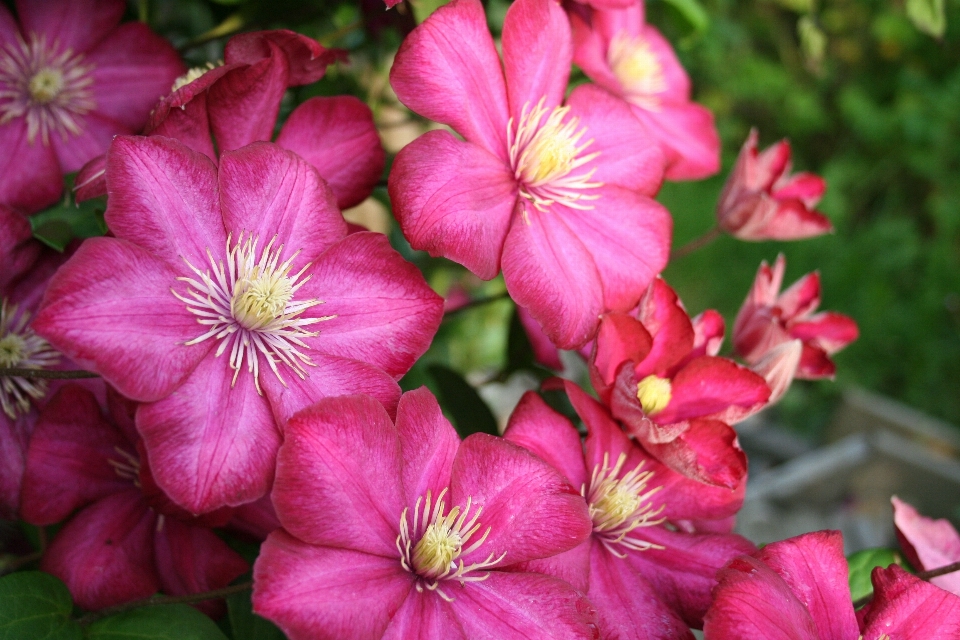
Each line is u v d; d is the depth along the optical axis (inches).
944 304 77.5
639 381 21.0
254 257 19.3
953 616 19.5
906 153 87.0
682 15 27.7
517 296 20.2
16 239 20.3
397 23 24.7
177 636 19.1
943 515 55.4
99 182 19.3
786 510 56.7
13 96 21.9
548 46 21.4
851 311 75.9
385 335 19.6
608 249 21.5
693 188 80.6
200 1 25.6
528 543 19.2
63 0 22.2
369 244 19.7
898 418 62.9
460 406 24.1
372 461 18.5
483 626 18.7
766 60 89.4
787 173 25.5
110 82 22.5
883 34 86.8
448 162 20.1
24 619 18.7
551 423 20.3
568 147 21.2
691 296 73.5
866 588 22.3
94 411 20.1
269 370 18.9
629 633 19.6
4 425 20.3
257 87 20.0
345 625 17.8
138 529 20.1
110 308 18.1
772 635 18.3
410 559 18.8
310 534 17.9
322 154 21.0
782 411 70.8
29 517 19.9
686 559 20.5
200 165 19.1
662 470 20.8
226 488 18.1
